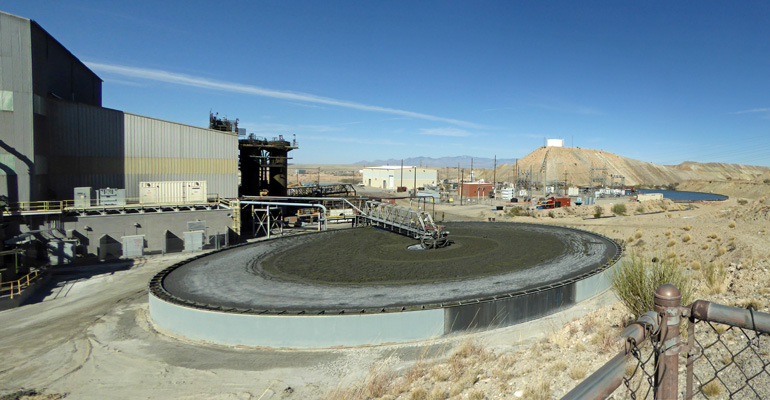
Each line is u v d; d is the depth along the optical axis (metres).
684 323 10.06
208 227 48.56
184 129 53.91
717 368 7.46
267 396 14.62
